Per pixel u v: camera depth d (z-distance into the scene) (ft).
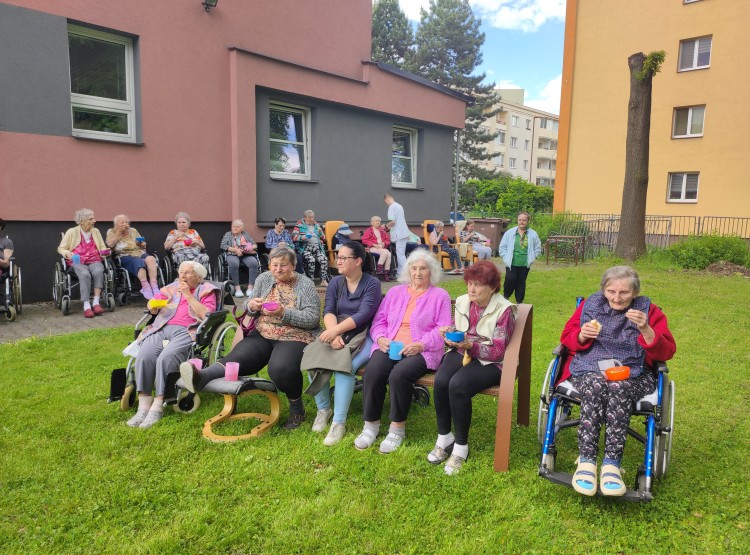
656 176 62.90
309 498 9.42
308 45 35.09
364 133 38.99
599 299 10.84
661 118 61.93
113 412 12.87
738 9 55.42
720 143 57.93
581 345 10.53
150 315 13.83
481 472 10.33
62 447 10.96
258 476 10.09
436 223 41.37
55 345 18.06
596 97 66.03
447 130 46.62
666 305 28.09
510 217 101.40
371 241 35.86
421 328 11.90
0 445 11.05
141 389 12.58
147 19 26.91
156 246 28.53
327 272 32.14
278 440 11.64
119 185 26.66
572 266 46.57
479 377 10.66
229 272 28.17
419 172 44.88
